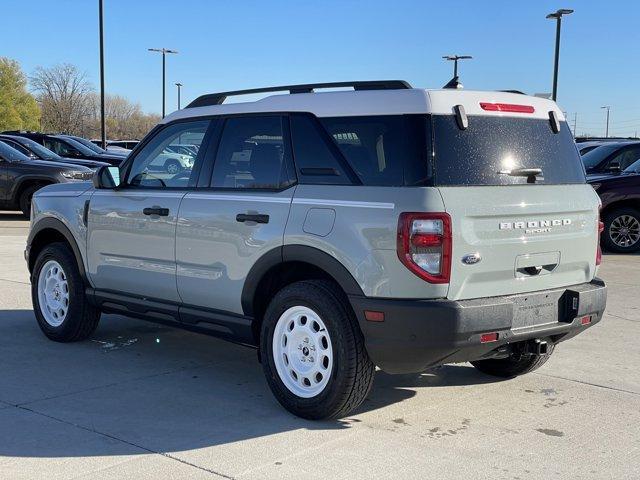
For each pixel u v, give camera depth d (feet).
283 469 12.81
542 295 15.02
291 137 15.84
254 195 16.14
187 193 17.62
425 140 13.99
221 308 17.06
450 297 13.71
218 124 17.54
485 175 14.43
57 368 18.89
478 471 12.85
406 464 13.10
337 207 14.51
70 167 54.60
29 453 13.39
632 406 16.46
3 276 31.94
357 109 14.98
